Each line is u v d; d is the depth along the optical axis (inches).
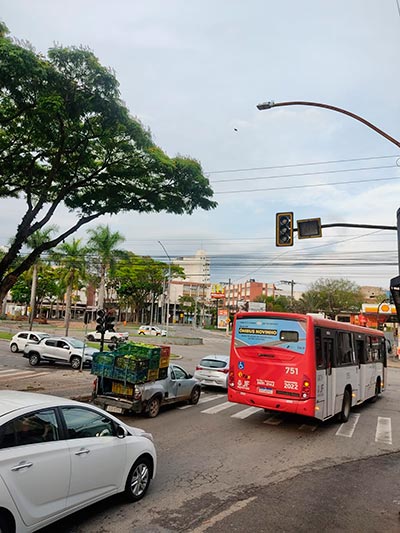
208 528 205.8
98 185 574.6
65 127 498.3
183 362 1244.5
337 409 474.9
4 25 425.1
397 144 436.1
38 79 428.5
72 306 4407.0
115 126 494.6
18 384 687.7
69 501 186.2
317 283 2933.1
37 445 177.2
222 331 3934.5
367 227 518.3
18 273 514.9
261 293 5580.7
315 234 526.6
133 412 504.1
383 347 715.4
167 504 232.5
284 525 214.5
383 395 767.7
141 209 601.0
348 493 265.6
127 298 3609.7
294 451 361.4
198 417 491.2
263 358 442.0
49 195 597.6
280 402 424.8
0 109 490.0
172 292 5418.3
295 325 433.1
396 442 409.7
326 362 453.7
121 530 198.5
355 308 2780.5
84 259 1927.9
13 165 562.3
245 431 427.5
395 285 290.8
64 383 721.0
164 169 542.0
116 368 468.4
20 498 162.9
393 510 241.4
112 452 212.8
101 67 454.0
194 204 600.7
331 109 455.5
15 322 2687.0
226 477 283.6
